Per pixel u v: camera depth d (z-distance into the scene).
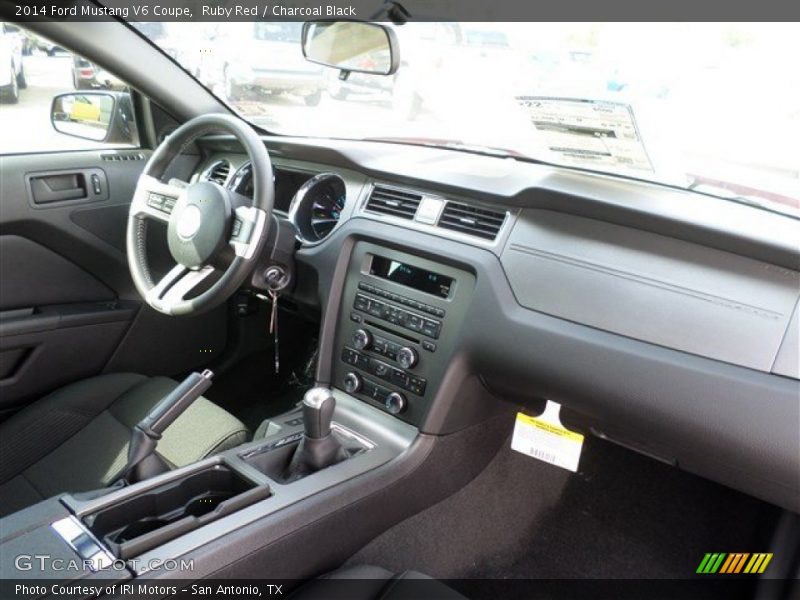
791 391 1.19
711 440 1.29
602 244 1.42
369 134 2.19
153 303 1.66
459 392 1.62
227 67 2.17
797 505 1.34
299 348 2.35
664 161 1.54
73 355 2.03
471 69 2.04
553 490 1.99
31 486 1.55
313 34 1.87
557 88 1.67
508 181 1.57
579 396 1.44
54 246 2.01
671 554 1.82
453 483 1.75
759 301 1.25
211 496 1.37
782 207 1.44
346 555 1.49
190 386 1.38
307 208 1.89
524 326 1.46
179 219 1.62
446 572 1.72
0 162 1.90
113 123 2.19
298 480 1.38
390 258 1.69
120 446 1.62
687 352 1.30
